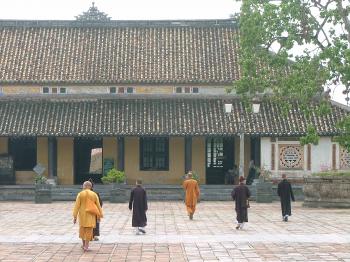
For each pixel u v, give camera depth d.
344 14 39.22
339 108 52.03
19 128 49.78
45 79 52.94
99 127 50.00
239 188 28.66
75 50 55.84
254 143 51.97
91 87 53.50
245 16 41.25
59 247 23.12
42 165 50.34
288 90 41.16
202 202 45.97
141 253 21.73
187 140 51.12
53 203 44.78
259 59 43.66
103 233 27.11
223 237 25.56
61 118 50.97
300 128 50.03
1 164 52.94
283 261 20.16
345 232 27.02
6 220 32.59
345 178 39.03
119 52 55.81
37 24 57.56
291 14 39.69
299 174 50.62
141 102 52.84
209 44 56.69
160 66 54.50
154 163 54.50
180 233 27.02
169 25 58.19
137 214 26.56
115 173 46.38
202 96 53.09
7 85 53.03
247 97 45.47
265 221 31.83
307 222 31.16
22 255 21.39
